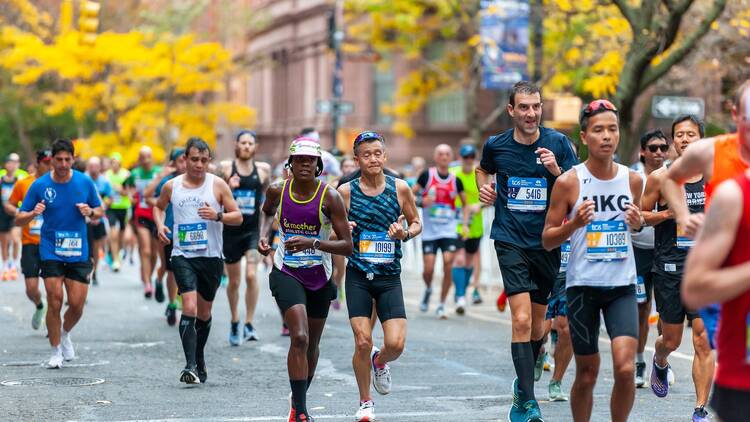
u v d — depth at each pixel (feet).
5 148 366.84
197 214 77.77
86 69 296.10
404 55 345.92
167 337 103.91
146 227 138.72
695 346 63.82
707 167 45.68
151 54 300.40
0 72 351.87
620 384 51.31
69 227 84.17
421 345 99.40
